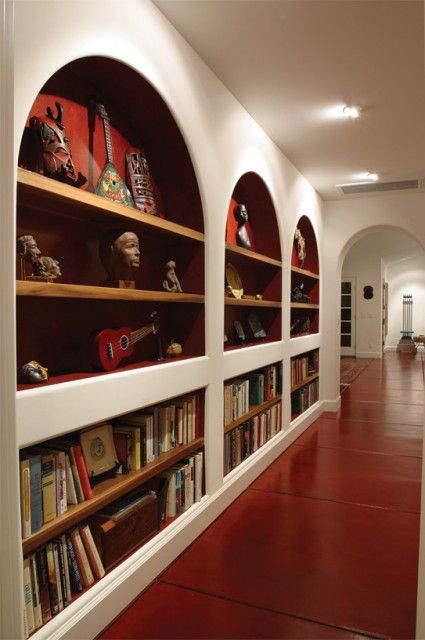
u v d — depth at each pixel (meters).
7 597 1.30
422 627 1.27
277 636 1.91
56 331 2.09
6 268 1.29
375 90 3.04
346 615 2.04
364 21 2.32
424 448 1.31
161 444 2.51
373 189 5.39
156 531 2.38
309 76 2.86
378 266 12.57
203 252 2.79
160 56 2.26
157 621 1.99
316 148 4.08
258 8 2.23
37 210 1.97
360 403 6.62
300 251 5.18
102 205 1.93
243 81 2.93
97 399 1.88
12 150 1.31
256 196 3.97
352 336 12.91
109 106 2.38
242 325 4.16
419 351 14.32
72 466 1.86
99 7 1.84
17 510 1.33
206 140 2.75
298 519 2.96
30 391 1.57
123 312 2.55
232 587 2.24
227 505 3.12
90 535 1.95
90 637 1.84
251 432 3.69
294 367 4.86
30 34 1.52
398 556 2.52
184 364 2.54
